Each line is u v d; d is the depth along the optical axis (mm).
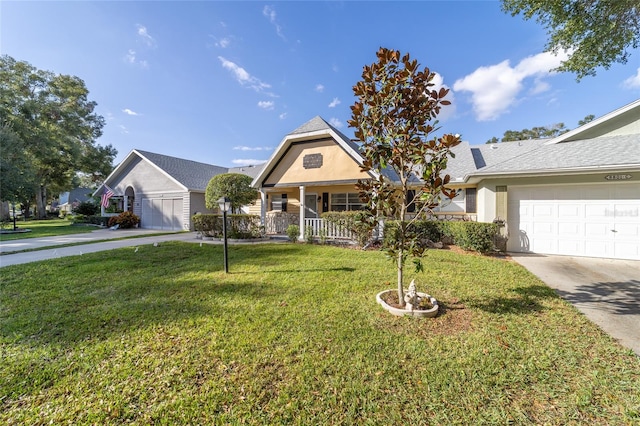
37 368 2734
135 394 2361
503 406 2217
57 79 29391
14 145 19703
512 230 9156
